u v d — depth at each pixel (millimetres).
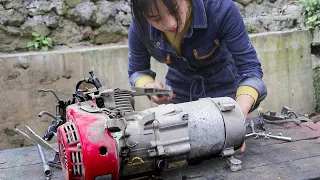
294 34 2992
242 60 1560
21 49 2730
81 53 2652
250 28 3023
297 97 3119
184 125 1231
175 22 1301
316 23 3012
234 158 1343
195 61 1662
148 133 1189
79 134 1130
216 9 1486
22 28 2699
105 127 1145
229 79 1809
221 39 1597
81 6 2773
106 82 2742
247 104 1433
